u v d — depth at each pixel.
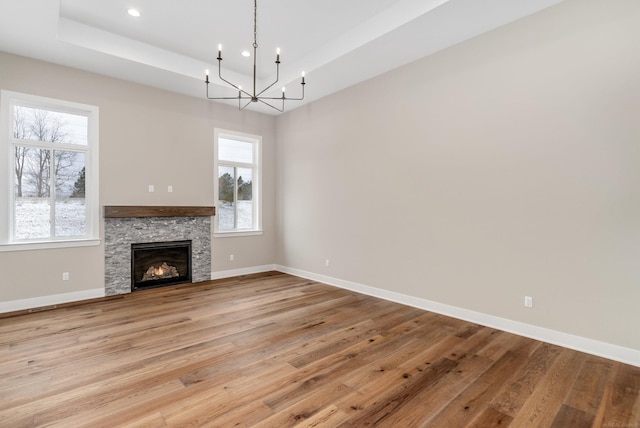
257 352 2.78
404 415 1.95
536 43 3.05
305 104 5.70
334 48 4.04
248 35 3.96
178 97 5.16
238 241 5.93
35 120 4.09
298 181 5.88
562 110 2.91
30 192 4.06
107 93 4.49
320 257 5.46
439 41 3.58
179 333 3.19
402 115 4.21
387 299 4.41
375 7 3.40
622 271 2.63
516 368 2.52
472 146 3.53
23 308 3.89
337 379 2.36
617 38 2.62
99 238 4.43
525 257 3.16
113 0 3.29
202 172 5.44
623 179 2.62
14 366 2.51
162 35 3.97
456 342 3.01
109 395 2.13
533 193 3.10
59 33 3.54
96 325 3.38
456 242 3.69
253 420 1.89
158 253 5.09
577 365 2.56
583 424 1.88
